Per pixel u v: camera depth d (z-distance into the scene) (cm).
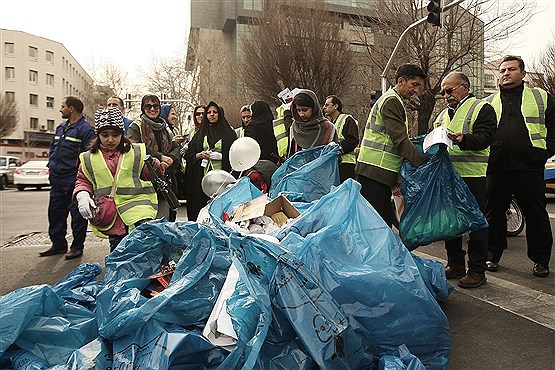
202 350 200
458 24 1878
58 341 232
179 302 221
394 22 1945
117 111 395
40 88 6569
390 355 228
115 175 386
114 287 240
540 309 368
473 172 417
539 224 459
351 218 261
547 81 2592
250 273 215
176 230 269
